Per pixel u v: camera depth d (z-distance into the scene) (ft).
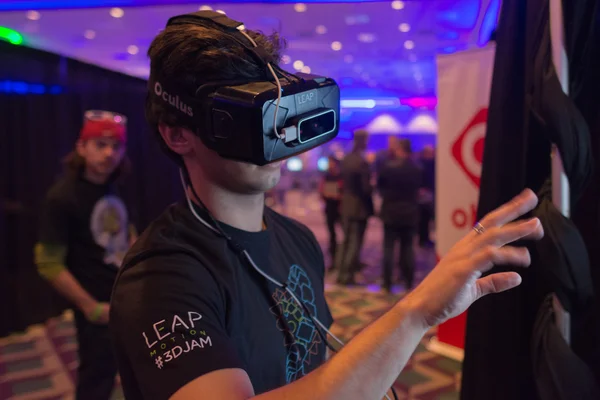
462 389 3.14
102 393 5.13
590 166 2.37
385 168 12.39
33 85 11.48
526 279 2.77
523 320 2.80
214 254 2.01
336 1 12.22
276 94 1.72
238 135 1.73
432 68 24.32
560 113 2.30
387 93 33.99
